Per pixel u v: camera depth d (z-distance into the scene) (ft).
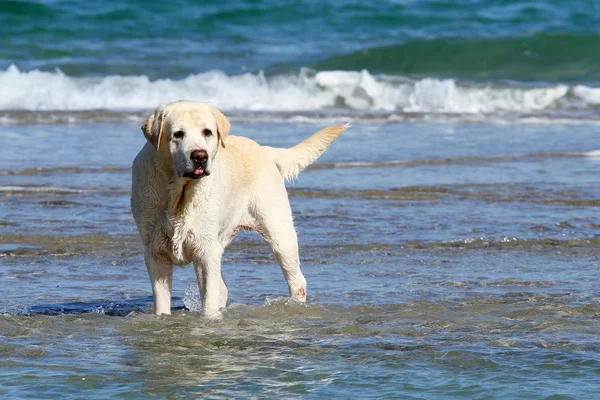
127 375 23.75
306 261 37.11
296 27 134.62
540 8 148.56
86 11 127.34
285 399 22.07
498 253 38.96
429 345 26.61
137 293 32.81
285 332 27.96
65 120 76.07
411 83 101.50
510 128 79.10
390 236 41.37
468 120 83.92
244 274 35.63
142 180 27.27
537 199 49.70
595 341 27.04
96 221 42.80
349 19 138.92
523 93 98.78
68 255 37.52
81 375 23.62
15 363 24.45
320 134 32.60
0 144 63.41
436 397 22.25
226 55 116.98
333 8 140.77
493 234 41.91
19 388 22.44
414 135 73.20
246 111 86.33
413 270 36.06
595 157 64.28
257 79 98.94
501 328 28.40
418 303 31.17
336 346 26.53
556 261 37.73
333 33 133.59
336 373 24.07
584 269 36.47
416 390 22.74
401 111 90.89
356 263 36.99
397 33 135.44
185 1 135.85
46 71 103.65
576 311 30.27
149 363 24.85
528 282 34.30
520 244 40.40
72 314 29.60
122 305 31.17
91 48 115.14
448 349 26.17
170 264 28.55
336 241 40.29
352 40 130.82
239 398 22.12
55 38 118.52
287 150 32.40
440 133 74.79
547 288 33.45
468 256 38.40
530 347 26.40
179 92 93.15
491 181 54.54
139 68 107.55
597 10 148.46
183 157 25.67
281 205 31.19
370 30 135.95
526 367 24.58
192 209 27.22
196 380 23.44
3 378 23.18
